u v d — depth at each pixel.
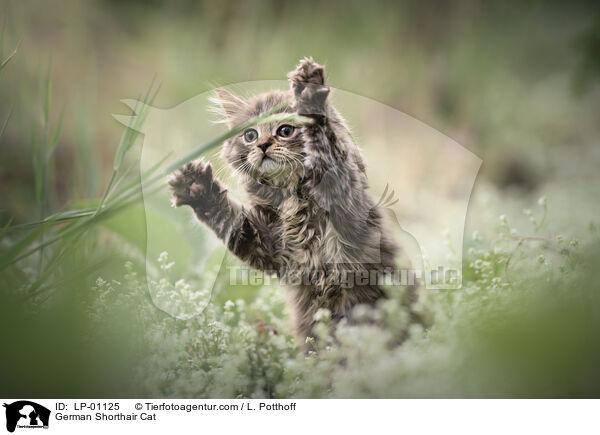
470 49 7.05
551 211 4.61
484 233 4.52
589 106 6.24
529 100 6.52
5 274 4.23
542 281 4.22
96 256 4.40
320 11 7.48
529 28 7.21
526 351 3.43
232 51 7.04
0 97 4.71
